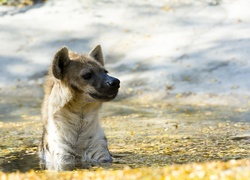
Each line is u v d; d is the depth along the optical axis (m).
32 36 25.91
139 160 11.77
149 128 15.76
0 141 14.23
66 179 9.20
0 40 25.77
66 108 11.82
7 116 18.53
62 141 11.93
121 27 25.67
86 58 11.91
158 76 21.84
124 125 16.33
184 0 26.86
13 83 23.20
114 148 13.15
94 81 11.58
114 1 27.77
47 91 12.24
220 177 8.11
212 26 24.55
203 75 21.45
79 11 27.22
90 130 11.98
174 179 8.23
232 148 12.69
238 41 23.02
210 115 17.80
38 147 13.05
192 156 11.93
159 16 26.02
